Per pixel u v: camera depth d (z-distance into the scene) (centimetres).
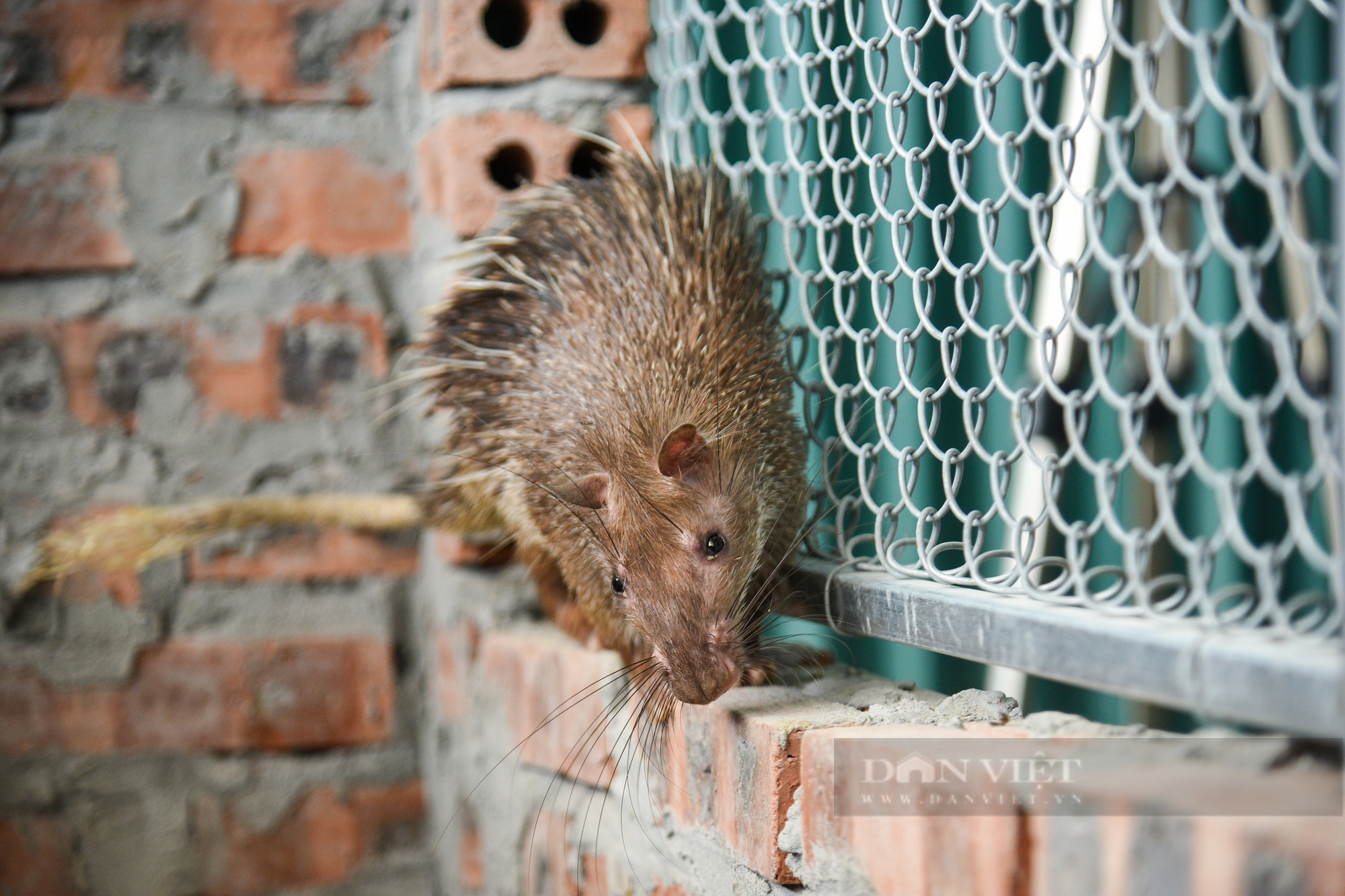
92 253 186
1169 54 174
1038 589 155
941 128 159
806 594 167
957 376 180
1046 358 154
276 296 187
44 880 186
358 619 188
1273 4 172
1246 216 174
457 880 184
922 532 161
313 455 187
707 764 163
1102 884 130
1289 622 122
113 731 186
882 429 163
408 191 188
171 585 186
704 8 185
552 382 174
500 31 185
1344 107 108
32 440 186
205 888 187
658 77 182
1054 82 177
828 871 157
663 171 176
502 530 181
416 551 188
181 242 186
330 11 187
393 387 188
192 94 187
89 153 186
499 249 178
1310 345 166
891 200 180
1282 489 119
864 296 179
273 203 187
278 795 187
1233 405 124
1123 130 139
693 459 168
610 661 171
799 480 171
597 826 171
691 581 166
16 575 185
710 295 172
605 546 169
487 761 181
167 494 186
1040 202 154
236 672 187
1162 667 129
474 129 180
